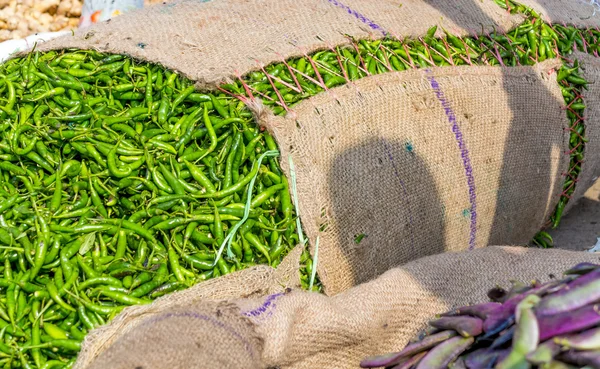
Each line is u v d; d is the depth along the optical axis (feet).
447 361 4.91
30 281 5.62
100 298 5.62
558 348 4.64
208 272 5.85
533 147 7.01
